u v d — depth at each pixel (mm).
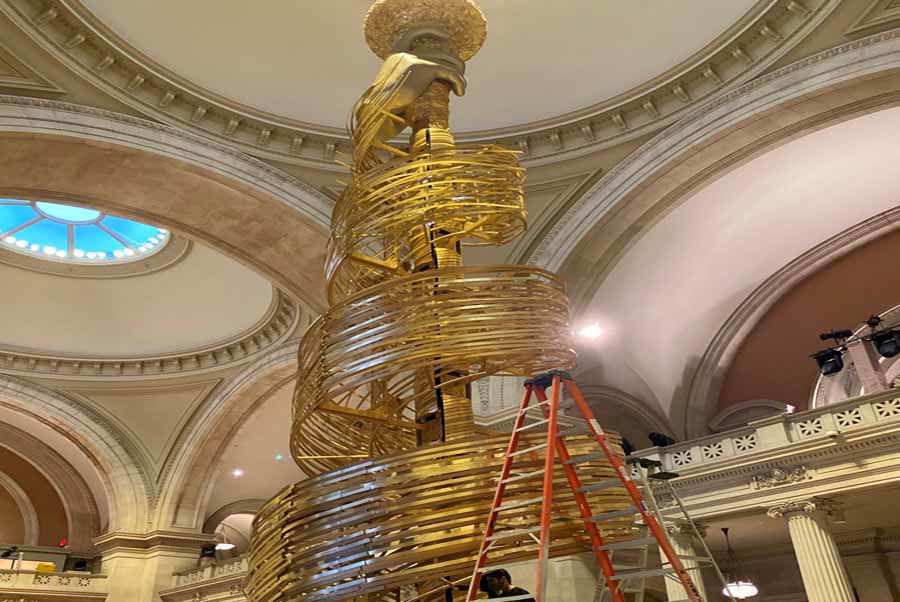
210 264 17172
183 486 20141
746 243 14812
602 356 15789
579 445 3051
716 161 11188
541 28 10703
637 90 11344
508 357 3604
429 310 3383
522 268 3543
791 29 10016
